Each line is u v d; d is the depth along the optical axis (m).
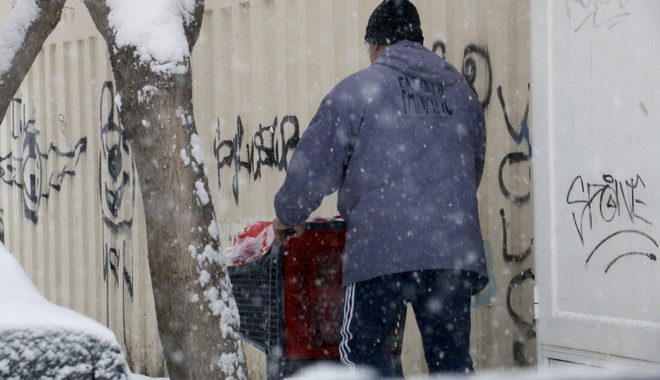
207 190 5.82
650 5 4.93
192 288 5.65
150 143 5.73
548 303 5.60
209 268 5.70
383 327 5.74
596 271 5.29
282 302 6.25
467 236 5.81
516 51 7.60
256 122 10.04
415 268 5.64
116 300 12.06
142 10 5.82
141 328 11.49
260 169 9.98
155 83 5.73
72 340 3.10
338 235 6.37
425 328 5.80
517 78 7.59
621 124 5.12
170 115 5.74
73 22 12.74
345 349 5.78
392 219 5.70
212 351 5.63
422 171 5.80
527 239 7.52
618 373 2.99
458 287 5.76
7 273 3.53
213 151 10.56
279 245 6.23
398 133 5.80
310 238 6.32
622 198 5.11
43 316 3.12
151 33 5.78
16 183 13.97
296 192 5.86
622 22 5.11
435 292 5.74
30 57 7.24
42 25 7.22
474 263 5.81
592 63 5.30
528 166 7.50
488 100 7.81
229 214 10.36
